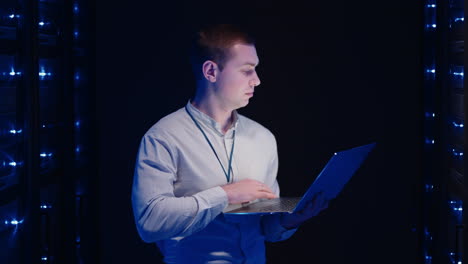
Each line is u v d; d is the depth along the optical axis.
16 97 3.06
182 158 2.57
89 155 4.29
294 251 5.04
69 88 3.84
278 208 2.49
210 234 2.57
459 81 3.32
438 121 3.63
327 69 4.92
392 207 4.95
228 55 2.58
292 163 5.00
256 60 2.64
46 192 3.64
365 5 4.86
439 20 3.60
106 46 4.96
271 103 4.97
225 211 2.49
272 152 2.79
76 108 4.23
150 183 2.49
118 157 5.01
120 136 5.00
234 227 2.59
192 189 2.59
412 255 4.95
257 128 2.77
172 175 2.54
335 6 4.89
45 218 3.53
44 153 3.64
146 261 5.05
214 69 2.60
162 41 4.96
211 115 2.64
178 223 2.44
